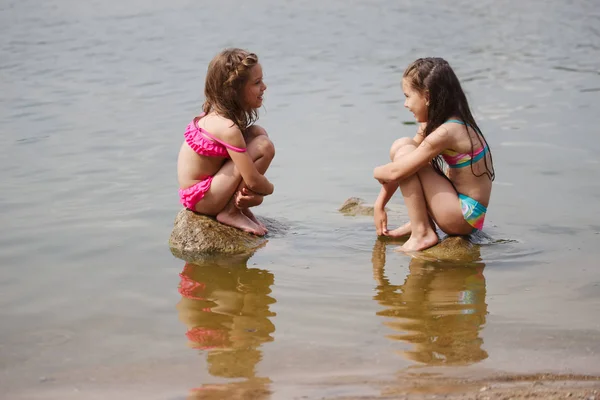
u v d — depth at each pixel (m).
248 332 4.49
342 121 9.39
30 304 4.91
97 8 16.94
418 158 5.70
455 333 4.44
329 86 11.07
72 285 5.21
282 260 5.68
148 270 5.48
